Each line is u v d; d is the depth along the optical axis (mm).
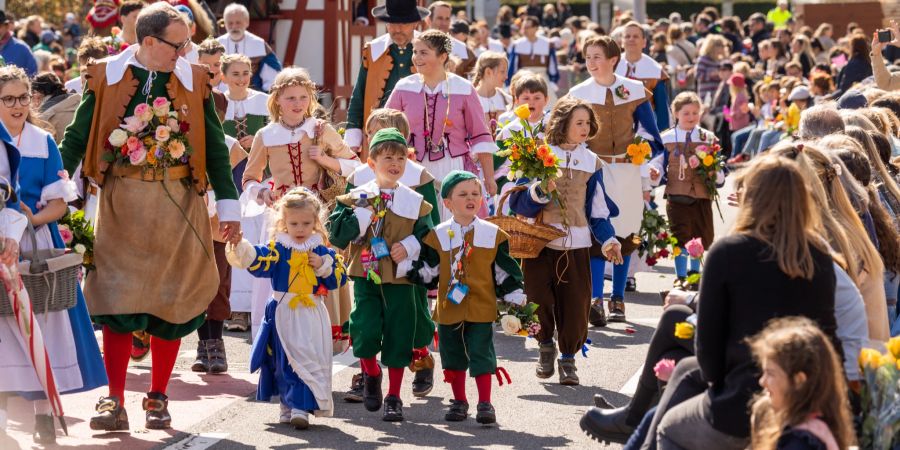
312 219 9219
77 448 8469
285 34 24453
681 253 14883
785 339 5543
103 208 8852
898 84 15898
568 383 10648
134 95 8820
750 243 6074
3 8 26125
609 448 8719
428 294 11492
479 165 12555
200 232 9023
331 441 8852
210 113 9055
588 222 10812
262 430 9125
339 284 9305
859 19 39156
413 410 9820
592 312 13125
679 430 6328
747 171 6211
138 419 9344
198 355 11070
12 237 7863
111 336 8891
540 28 38375
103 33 17953
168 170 8867
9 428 8984
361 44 25328
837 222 7078
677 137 14742
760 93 28203
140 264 8797
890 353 6398
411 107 12125
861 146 8969
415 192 9477
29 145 8430
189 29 8930
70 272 8328
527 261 10703
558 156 10773
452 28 22109
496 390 10508
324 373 9203
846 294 6500
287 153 10969
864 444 6332
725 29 38344
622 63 15062
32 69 18469
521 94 13398
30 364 8172
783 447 5574
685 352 7449
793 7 42812
